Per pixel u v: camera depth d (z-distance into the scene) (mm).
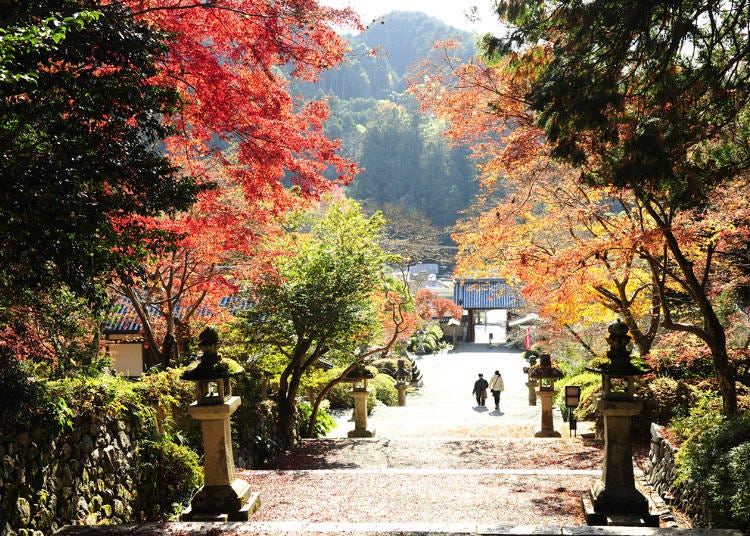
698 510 6012
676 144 6191
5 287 4848
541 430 12375
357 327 12445
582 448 10422
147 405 7434
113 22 4262
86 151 4094
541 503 6672
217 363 6156
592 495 6086
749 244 9547
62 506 5430
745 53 6320
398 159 68125
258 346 12477
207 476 6156
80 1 4215
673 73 6414
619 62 6410
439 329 44812
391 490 7332
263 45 6504
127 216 4625
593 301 11523
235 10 5945
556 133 6406
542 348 22484
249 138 6855
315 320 11828
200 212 8188
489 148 9492
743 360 10727
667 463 7359
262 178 7184
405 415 18562
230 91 6445
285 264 12227
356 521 6184
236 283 11703
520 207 9625
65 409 5520
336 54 6719
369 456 10672
